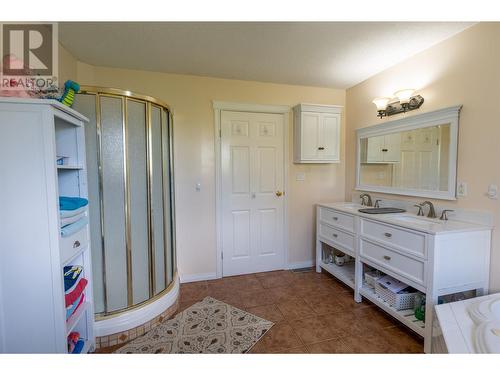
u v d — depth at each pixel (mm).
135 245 1919
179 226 2799
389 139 2605
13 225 1152
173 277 2393
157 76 2645
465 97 1882
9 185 1141
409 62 2334
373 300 2211
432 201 2164
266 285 2766
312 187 3262
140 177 1933
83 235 1559
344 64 2494
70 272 1519
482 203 1793
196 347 1766
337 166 3314
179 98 2717
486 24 1736
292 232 3221
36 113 1147
